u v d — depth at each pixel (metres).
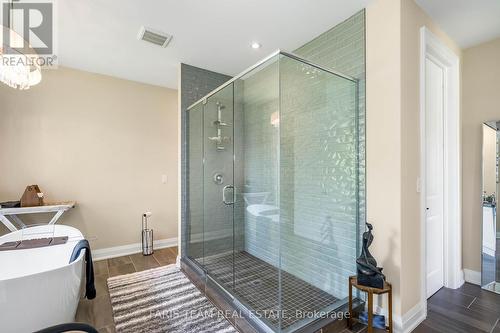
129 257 3.45
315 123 2.30
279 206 2.34
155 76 3.51
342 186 2.16
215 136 2.95
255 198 2.58
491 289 2.40
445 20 2.15
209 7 2.02
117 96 3.54
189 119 3.11
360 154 2.06
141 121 3.73
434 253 2.39
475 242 2.54
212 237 2.90
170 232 3.96
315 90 2.29
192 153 3.11
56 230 2.62
